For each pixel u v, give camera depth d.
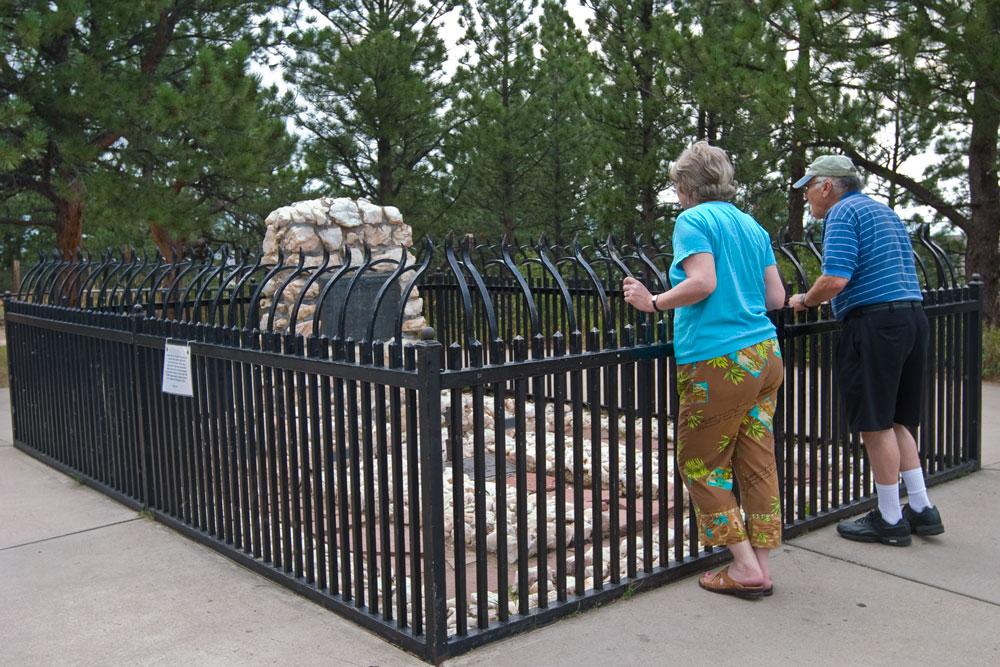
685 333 3.30
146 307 6.04
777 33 10.70
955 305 4.93
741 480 3.47
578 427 3.34
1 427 7.06
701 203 3.39
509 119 18.83
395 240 7.43
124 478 4.88
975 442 5.21
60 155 11.47
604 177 16.33
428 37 17.73
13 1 10.34
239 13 13.96
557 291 7.30
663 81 14.20
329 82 16.66
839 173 3.88
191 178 11.69
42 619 3.38
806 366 4.56
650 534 3.58
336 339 3.28
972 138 10.73
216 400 4.01
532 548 4.00
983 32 8.34
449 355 2.97
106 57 11.73
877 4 9.04
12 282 24.53
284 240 6.92
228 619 3.36
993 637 3.10
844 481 4.45
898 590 3.52
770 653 3.00
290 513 3.87
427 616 2.96
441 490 2.94
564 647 3.07
